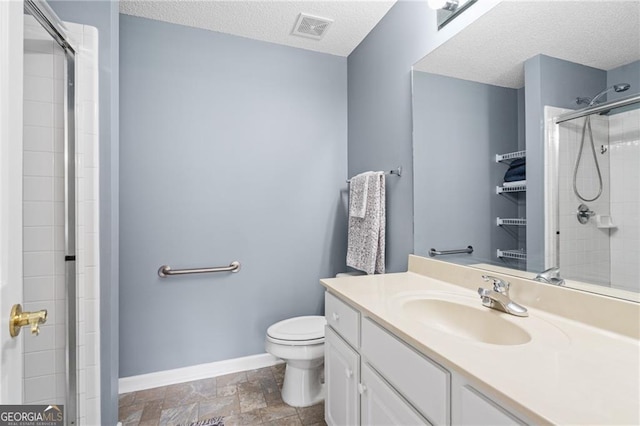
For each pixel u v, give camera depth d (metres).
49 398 1.27
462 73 1.32
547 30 1.01
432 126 1.49
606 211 0.86
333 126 2.40
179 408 1.68
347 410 1.20
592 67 0.89
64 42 1.24
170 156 1.97
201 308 2.04
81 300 1.33
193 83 2.02
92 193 1.35
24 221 1.25
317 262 2.34
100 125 1.40
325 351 1.46
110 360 1.40
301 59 2.31
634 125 0.80
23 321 0.56
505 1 1.14
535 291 1.02
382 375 1.00
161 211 1.95
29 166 1.26
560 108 0.98
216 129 2.07
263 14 1.90
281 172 2.25
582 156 0.91
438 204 1.46
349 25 2.01
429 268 1.51
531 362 0.67
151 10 1.85
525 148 1.08
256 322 2.17
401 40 1.74
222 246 2.09
